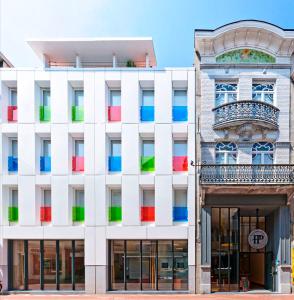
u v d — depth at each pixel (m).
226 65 19.39
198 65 19.61
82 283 19.05
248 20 18.88
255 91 19.55
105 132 19.14
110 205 19.50
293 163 18.88
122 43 20.02
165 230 18.70
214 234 19.25
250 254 20.36
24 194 19.00
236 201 18.80
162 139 19.06
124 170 18.98
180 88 19.86
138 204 18.86
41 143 19.83
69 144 19.31
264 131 18.98
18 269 19.34
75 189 19.73
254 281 20.23
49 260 19.27
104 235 18.78
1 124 19.25
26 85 19.38
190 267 18.61
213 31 19.09
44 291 18.84
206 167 18.25
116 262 19.23
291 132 19.12
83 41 19.86
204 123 19.28
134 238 18.73
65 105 19.28
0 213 18.98
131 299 17.16
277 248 18.94
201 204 18.77
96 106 19.28
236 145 19.27
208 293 18.38
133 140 19.08
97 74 19.39
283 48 19.34
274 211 19.45
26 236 18.88
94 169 19.03
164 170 18.94
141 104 19.80
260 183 17.80
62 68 19.44
